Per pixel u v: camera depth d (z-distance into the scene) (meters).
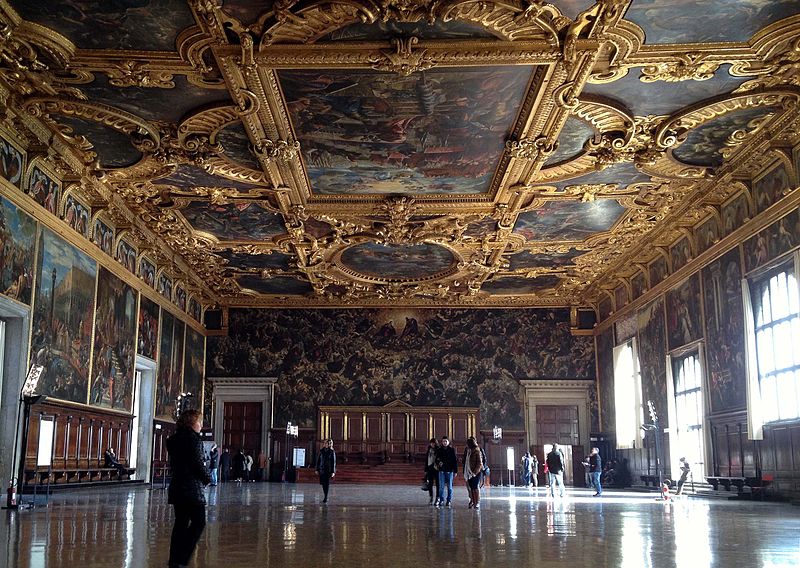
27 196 19.19
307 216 25.55
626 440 34.19
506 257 31.80
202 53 14.92
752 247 21.48
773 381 20.44
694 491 25.31
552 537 11.38
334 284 36.72
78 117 18.03
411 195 23.86
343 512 16.72
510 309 40.47
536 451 38.97
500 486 37.66
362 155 20.41
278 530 12.33
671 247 28.56
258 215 25.80
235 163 20.89
